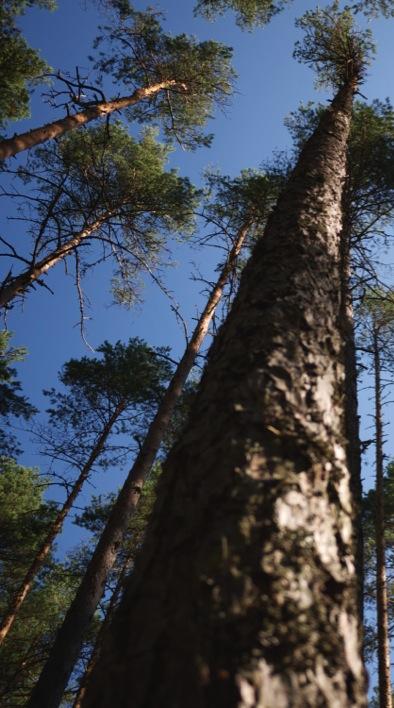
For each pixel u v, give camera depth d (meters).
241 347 1.80
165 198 9.72
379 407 11.49
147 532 1.38
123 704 0.95
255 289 2.18
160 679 0.95
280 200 3.22
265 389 1.59
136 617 1.11
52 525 10.98
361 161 7.45
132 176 9.83
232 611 1.03
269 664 0.97
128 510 6.82
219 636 0.99
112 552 6.48
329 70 8.37
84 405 11.77
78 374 11.29
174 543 1.23
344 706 1.02
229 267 9.01
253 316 1.97
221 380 1.68
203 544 1.17
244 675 0.93
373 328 10.48
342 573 1.27
